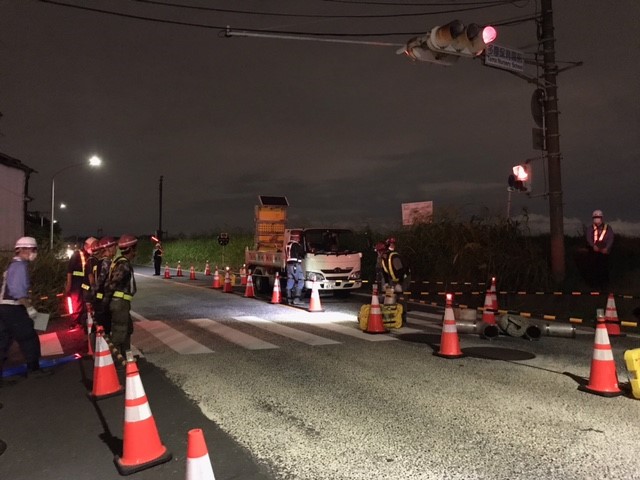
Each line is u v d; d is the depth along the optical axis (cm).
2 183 2391
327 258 1680
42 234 3731
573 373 756
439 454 481
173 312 1458
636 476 433
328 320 1293
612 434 525
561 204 1458
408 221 2044
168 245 5184
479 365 809
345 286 1706
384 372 773
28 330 765
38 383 737
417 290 1880
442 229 1884
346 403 630
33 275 1364
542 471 444
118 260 785
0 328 744
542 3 1424
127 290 782
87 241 1102
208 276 3234
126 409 466
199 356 891
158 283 2589
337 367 806
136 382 467
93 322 888
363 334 1089
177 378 748
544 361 831
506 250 1681
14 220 2475
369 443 508
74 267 1191
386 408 611
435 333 1094
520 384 702
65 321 1312
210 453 486
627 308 1280
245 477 437
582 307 1348
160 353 918
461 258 1742
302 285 1661
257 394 670
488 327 1020
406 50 1071
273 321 1280
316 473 444
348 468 454
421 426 552
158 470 451
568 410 597
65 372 800
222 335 1088
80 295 1188
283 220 2144
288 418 580
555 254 1464
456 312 1073
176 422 569
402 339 1030
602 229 1332
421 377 742
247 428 550
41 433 548
